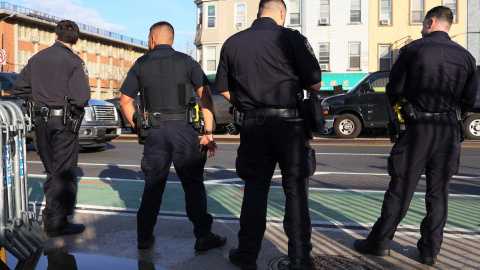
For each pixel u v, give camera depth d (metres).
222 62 3.02
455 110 3.12
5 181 2.86
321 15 27.12
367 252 3.24
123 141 13.59
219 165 8.21
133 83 3.40
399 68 3.04
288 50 2.82
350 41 26.77
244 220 2.96
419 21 25.92
